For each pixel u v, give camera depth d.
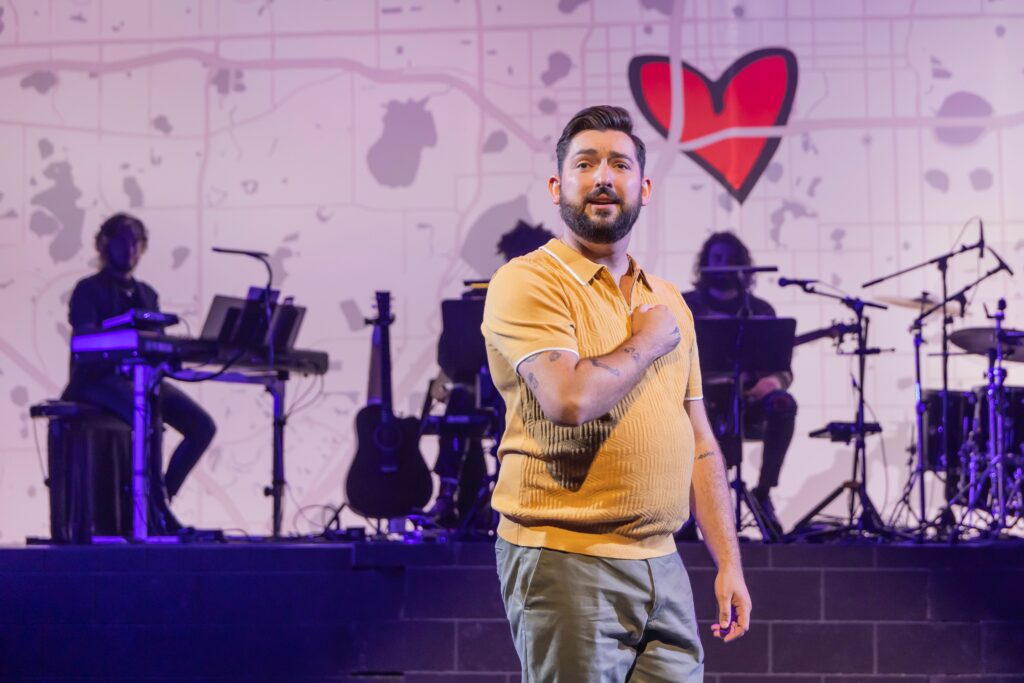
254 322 9.57
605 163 3.78
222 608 7.66
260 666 7.61
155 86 11.74
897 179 11.32
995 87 11.30
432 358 11.51
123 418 9.63
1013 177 11.25
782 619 7.38
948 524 9.32
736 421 8.87
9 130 11.76
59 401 9.96
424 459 10.39
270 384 10.14
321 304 11.59
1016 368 11.25
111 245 11.12
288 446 11.52
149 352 8.87
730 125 11.41
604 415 3.61
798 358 11.23
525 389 3.70
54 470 9.54
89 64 11.78
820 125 11.36
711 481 4.15
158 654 7.66
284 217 11.65
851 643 7.34
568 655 3.60
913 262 11.27
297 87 11.70
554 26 11.54
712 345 8.89
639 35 11.48
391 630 7.54
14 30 11.80
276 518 9.97
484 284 8.79
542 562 3.63
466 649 7.48
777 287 11.30
